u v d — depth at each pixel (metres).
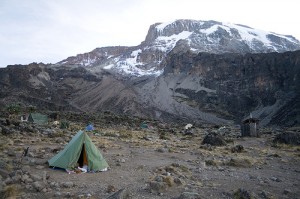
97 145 29.75
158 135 53.50
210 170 20.27
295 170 21.98
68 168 17.66
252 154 30.50
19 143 26.69
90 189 14.28
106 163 19.38
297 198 14.31
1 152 20.56
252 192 14.25
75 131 45.22
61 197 12.82
